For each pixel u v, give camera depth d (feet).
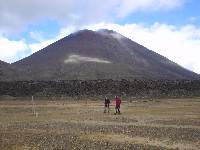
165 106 268.62
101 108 256.73
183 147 99.76
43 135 119.75
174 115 195.83
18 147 100.07
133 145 102.17
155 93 438.81
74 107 269.64
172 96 414.62
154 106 270.05
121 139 111.96
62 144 103.60
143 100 354.95
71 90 455.22
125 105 284.00
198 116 189.06
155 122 160.66
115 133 124.77
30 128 141.28
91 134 122.31
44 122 165.07
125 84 466.70
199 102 315.17
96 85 466.70
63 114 212.02
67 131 130.52
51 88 463.83
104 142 106.63
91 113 216.33
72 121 168.55
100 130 132.77
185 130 131.34
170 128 137.49
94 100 376.27
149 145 102.27
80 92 449.48
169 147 99.55
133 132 126.82
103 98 400.26
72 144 103.60
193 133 123.65
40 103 327.47
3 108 263.29
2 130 134.51
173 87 463.01
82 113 217.15
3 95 436.76
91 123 158.61
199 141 108.47
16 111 240.94
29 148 98.84
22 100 385.91
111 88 458.91
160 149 96.94
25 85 473.26
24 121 171.94
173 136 117.29
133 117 186.50
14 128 141.59
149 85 465.88
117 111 227.61
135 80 485.15
